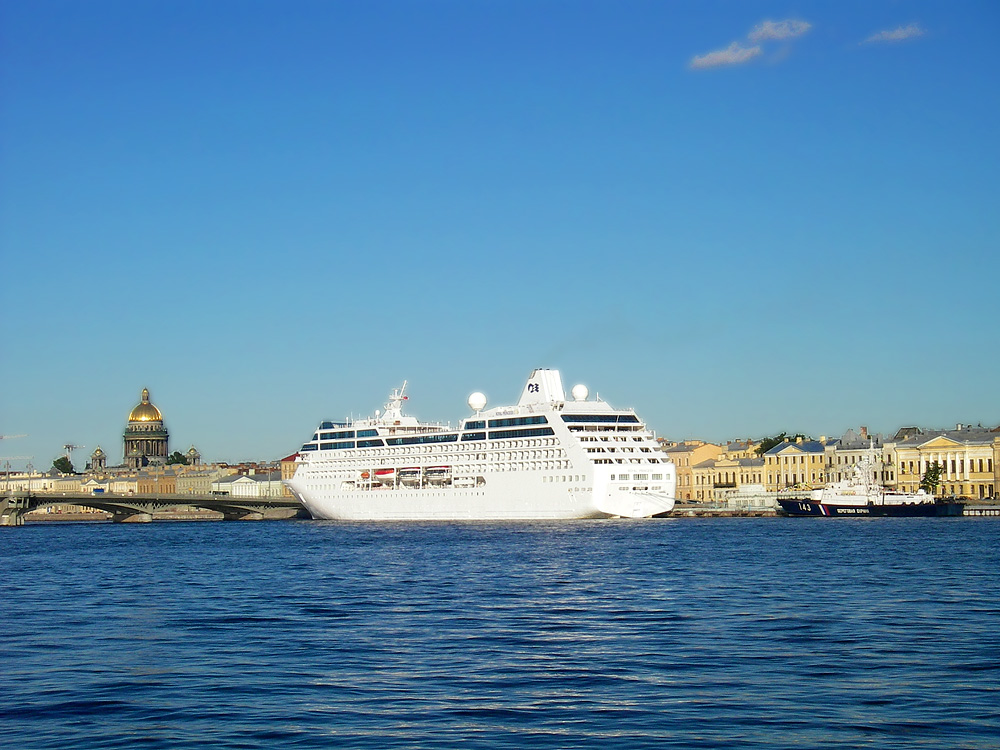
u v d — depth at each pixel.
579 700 60.50
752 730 54.16
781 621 88.31
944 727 54.44
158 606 106.31
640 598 105.75
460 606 101.50
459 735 53.81
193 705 60.31
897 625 85.62
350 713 58.19
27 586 130.75
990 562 142.75
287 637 83.75
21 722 57.19
